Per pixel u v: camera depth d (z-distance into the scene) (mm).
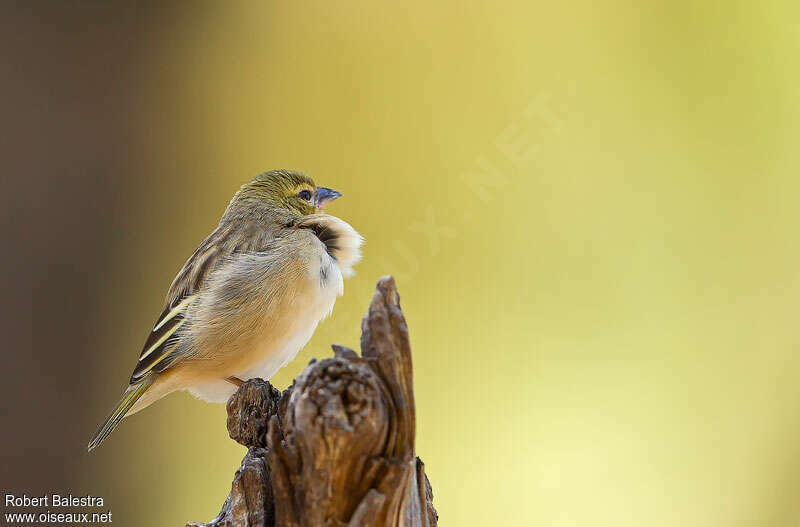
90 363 11570
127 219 12188
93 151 11977
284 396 5074
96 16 12141
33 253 11414
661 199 14469
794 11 14867
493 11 14391
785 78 14898
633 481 13242
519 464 13242
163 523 11938
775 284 14375
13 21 11719
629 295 13992
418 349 13500
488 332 13680
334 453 4297
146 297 12125
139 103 12430
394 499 4367
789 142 14688
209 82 13234
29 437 11141
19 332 11227
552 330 13805
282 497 4496
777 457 13609
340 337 12742
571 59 14594
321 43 13859
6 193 11438
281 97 13703
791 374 13703
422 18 14188
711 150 14711
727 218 14594
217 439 12281
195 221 12711
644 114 14633
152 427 12141
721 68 14727
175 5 12688
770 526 13211
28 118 11664
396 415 4445
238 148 13398
